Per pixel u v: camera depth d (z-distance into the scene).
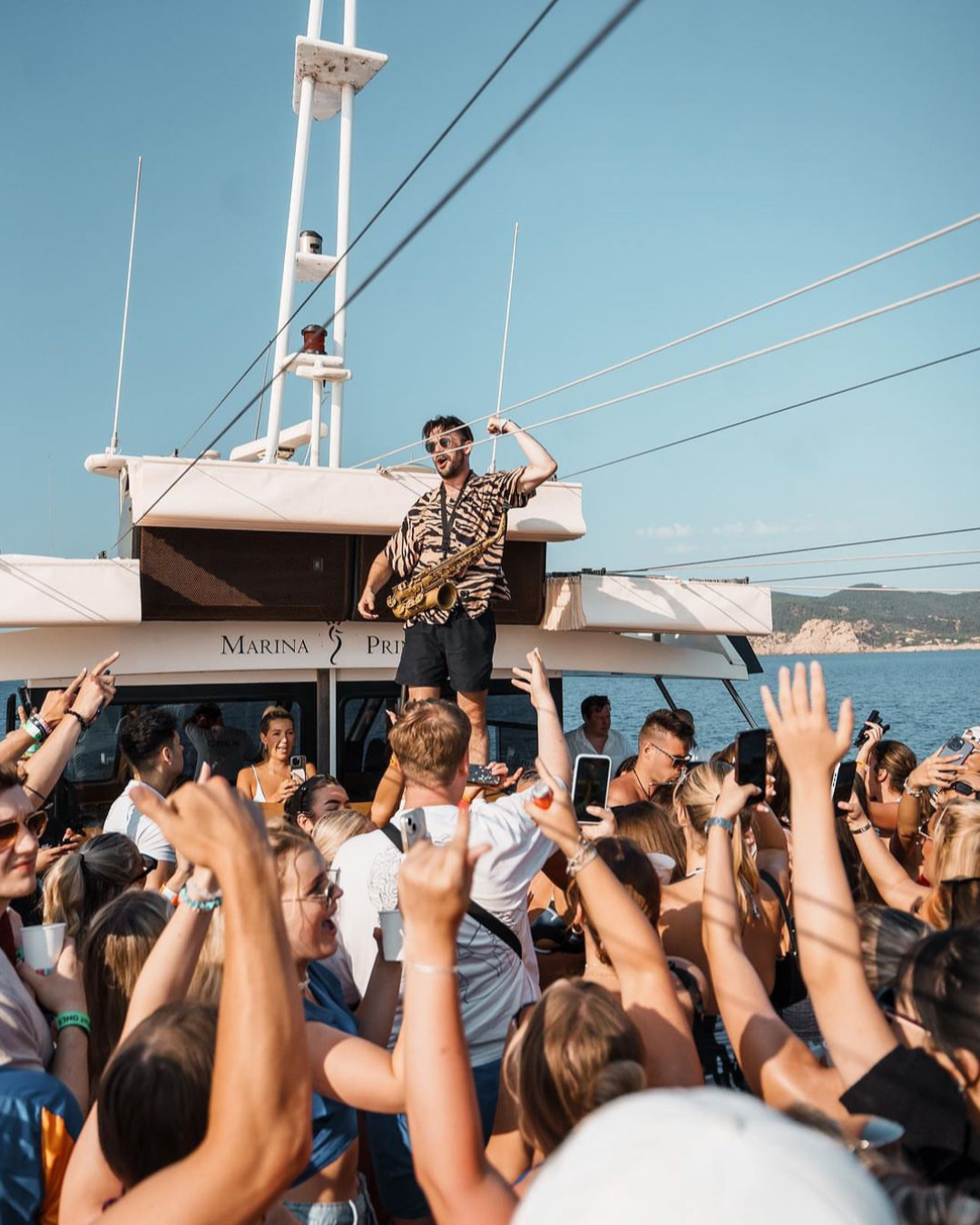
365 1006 3.08
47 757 4.27
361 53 7.80
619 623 7.40
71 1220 2.17
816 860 2.36
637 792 6.13
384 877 3.49
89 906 3.80
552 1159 1.28
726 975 2.65
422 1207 3.12
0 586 5.98
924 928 2.71
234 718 6.94
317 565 6.91
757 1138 1.18
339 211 8.11
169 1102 1.90
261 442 10.21
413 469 6.93
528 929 3.63
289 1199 2.69
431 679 6.25
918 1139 2.12
